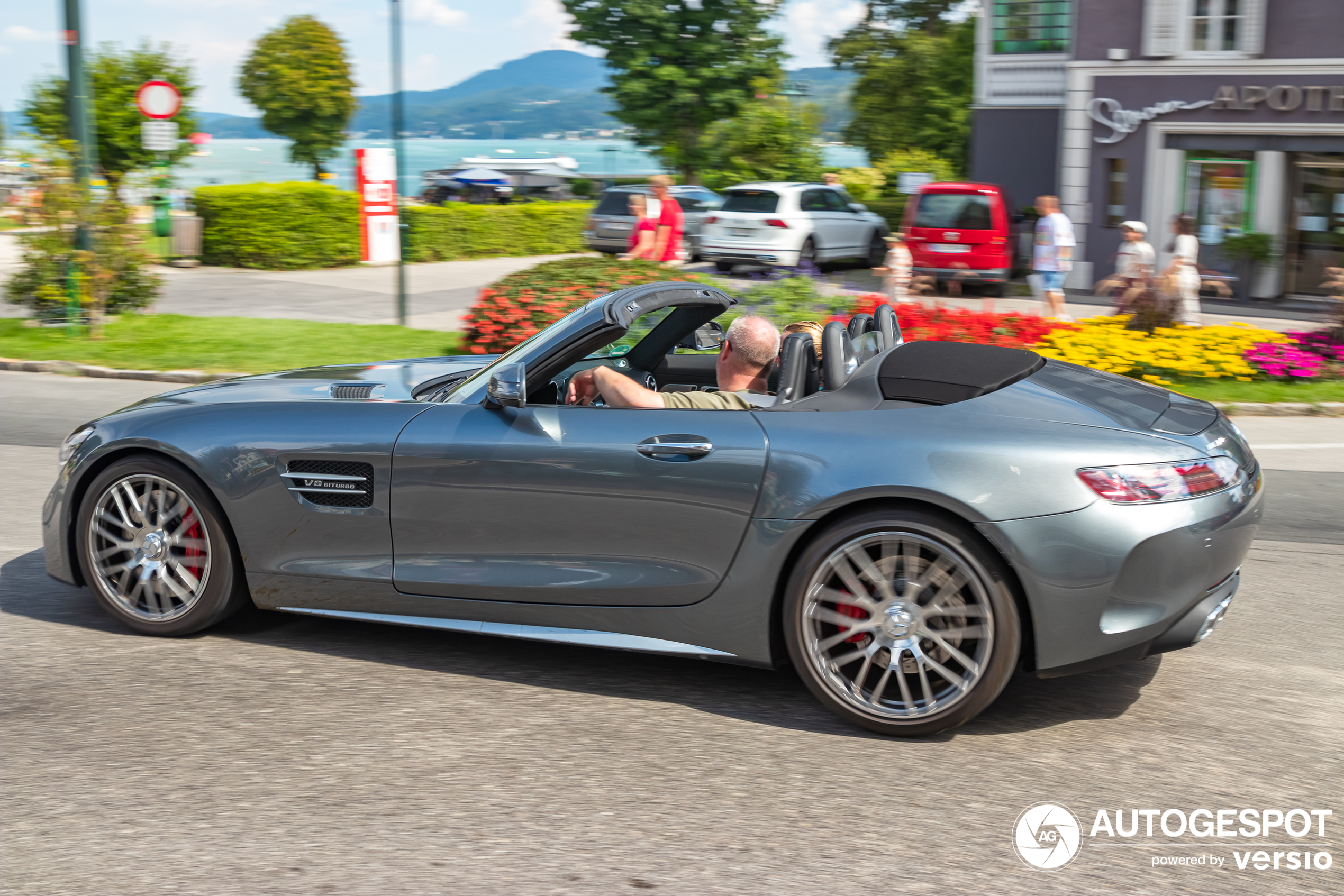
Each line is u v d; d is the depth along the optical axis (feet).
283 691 12.73
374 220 66.74
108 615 15.08
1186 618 11.55
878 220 75.46
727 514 12.01
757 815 10.13
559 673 13.39
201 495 13.75
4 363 38.04
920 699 11.84
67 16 42.29
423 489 12.99
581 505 12.49
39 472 23.73
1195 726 12.12
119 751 11.23
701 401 12.86
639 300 13.91
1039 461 11.23
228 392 14.93
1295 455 26.81
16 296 43.45
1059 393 12.31
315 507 13.42
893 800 10.43
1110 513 11.07
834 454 11.70
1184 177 62.69
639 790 10.57
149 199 69.21
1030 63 72.69
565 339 13.17
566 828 9.84
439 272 72.13
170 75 74.28
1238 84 59.67
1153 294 39.22
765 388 13.55
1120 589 11.17
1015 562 11.09
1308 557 18.75
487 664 13.62
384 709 12.30
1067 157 64.80
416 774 10.80
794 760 11.24
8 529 19.36
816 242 69.82
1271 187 60.64
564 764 11.06
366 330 44.96
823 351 12.67
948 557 11.30
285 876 9.06
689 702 12.62
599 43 108.17
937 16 123.03
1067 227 50.08
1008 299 61.67
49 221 41.70
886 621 11.61
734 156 106.52
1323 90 57.52
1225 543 11.54
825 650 11.91
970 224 61.46
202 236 72.33
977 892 8.95
